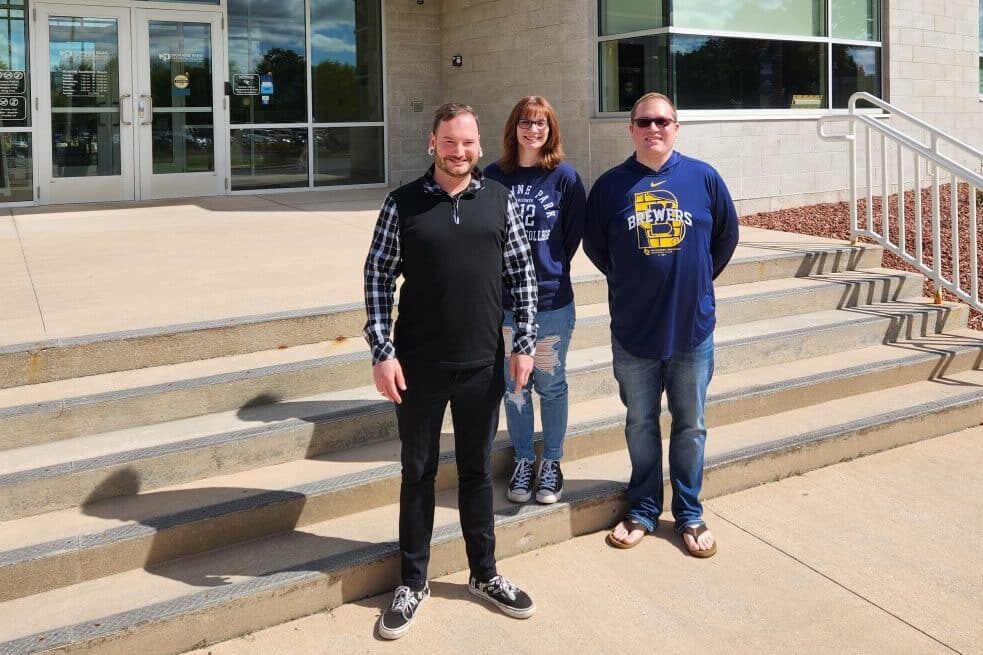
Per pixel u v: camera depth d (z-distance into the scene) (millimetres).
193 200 10906
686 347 3816
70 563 3262
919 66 11219
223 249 7176
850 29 10578
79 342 4238
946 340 6320
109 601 3162
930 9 11250
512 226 3354
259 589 3248
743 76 9656
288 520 3674
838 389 5445
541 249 3830
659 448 4039
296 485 3771
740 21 9555
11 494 3461
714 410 4914
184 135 11289
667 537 4055
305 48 11953
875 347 6160
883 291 6734
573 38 10016
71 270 6258
